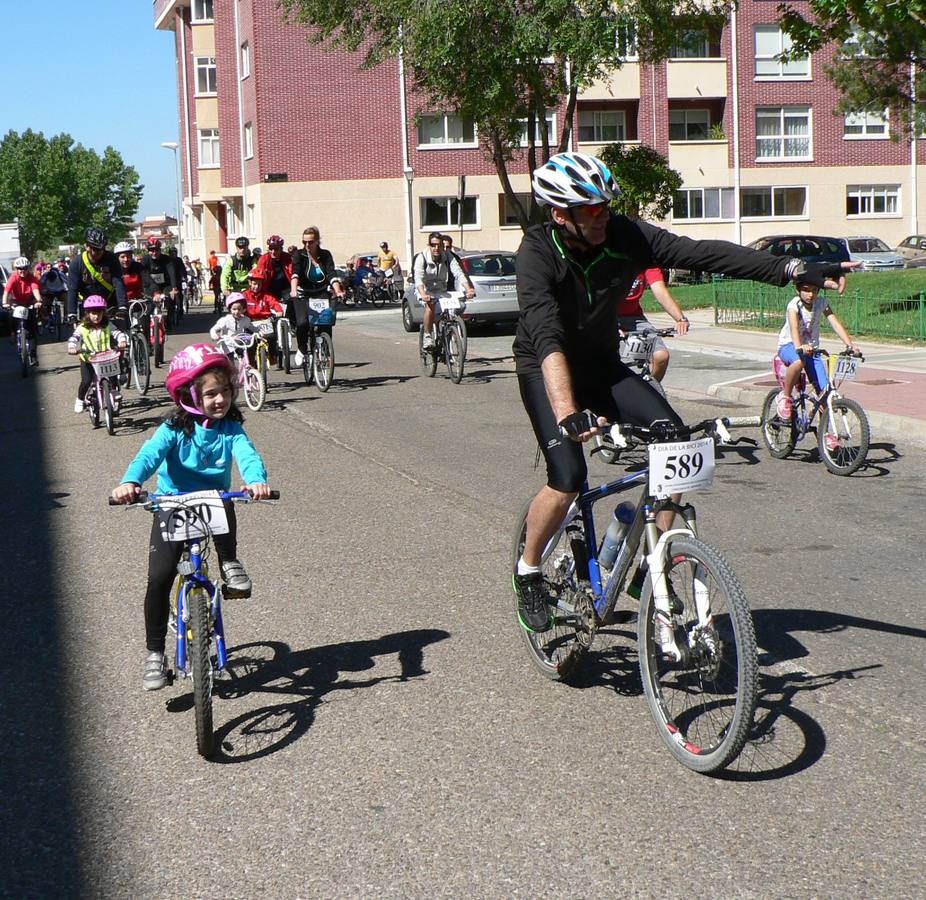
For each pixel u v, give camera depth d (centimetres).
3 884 352
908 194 5100
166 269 2020
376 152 4697
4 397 1745
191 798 406
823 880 336
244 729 465
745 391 1348
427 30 2114
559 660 505
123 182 10362
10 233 4209
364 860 358
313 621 601
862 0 1694
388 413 1355
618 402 457
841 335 966
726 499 873
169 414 469
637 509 439
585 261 439
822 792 392
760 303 2241
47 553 771
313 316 1584
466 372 1762
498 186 4781
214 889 345
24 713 491
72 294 1372
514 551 520
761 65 4900
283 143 4647
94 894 345
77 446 1223
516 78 2233
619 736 444
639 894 331
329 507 866
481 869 349
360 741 448
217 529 441
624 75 4778
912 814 374
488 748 437
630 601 616
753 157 4938
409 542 757
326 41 4612
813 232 5031
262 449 1137
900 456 1031
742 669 382
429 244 1691
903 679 495
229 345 1407
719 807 383
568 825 374
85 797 409
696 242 441
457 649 550
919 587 635
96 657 559
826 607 600
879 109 3225
